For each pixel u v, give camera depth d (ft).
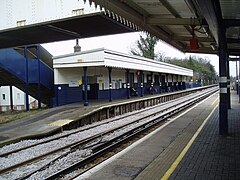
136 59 106.93
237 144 28.89
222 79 34.19
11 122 61.11
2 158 30.81
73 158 28.96
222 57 33.88
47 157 30.60
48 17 47.62
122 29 54.70
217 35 32.73
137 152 27.27
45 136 43.96
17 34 57.72
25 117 64.95
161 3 26.66
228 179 18.70
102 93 98.84
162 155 25.45
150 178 19.30
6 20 52.13
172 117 57.77
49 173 24.22
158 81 157.38
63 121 51.55
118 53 88.48
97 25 51.08
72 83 86.69
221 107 34.24
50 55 99.04
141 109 83.10
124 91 115.34
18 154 32.35
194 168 21.17
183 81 217.77
